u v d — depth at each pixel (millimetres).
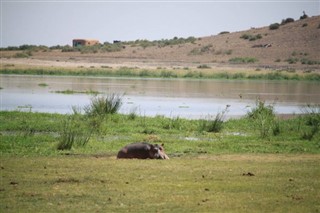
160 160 32906
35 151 35625
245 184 26938
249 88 108438
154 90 98125
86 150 36594
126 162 31875
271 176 28891
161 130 48062
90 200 23781
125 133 46062
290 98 88500
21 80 117250
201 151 37500
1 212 21859
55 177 27719
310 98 89312
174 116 59906
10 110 61531
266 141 43062
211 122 50781
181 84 116625
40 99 76625
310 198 24578
